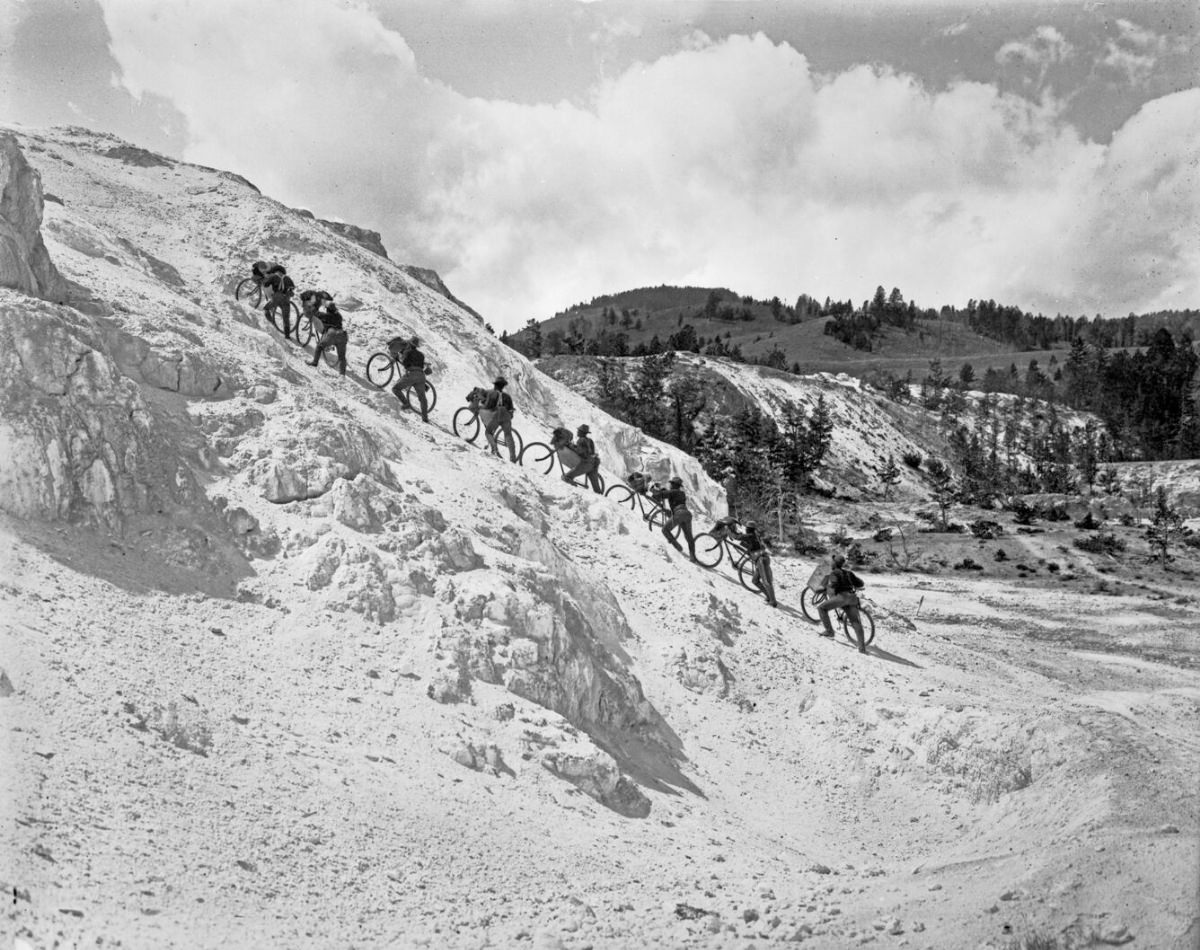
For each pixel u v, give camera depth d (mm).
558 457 27078
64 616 10938
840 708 19156
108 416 13227
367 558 14461
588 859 11648
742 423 106125
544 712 14195
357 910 9188
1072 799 14633
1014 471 127125
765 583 25828
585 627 17094
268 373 17781
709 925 10070
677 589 21484
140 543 12914
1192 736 22312
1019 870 11078
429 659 13750
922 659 25125
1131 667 33719
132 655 11008
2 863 7688
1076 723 16328
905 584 56969
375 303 28938
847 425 131750
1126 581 61031
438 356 28688
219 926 8180
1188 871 9961
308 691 12211
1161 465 120312
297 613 13391
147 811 9109
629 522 24109
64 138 30688
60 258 17453
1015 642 38781
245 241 29016
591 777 13617
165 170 31062
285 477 15203
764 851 13969
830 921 10203
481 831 11258
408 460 19625
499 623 15008
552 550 19094
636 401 113938
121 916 7809
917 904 10594
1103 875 10281
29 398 12531
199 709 10820
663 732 17094
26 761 8828
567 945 9188
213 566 13266
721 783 16500
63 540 12156
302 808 10242
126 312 16562
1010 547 69688
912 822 16484
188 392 16078
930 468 114375
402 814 10922
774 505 82812
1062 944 9016
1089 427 141625
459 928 9312
